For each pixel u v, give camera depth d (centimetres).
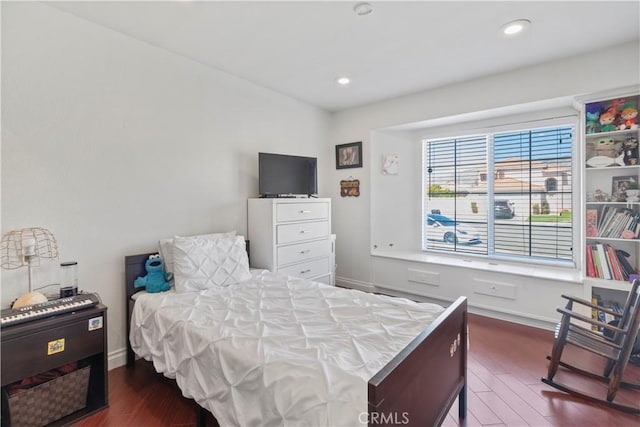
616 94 251
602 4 196
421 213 418
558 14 206
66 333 171
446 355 159
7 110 184
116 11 203
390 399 104
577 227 315
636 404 185
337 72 303
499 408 186
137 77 240
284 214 312
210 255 239
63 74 204
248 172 326
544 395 198
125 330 236
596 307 216
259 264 313
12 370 152
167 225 261
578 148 310
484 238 371
